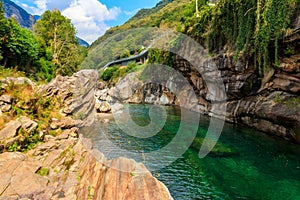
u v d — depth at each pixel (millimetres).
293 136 13750
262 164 10508
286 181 8836
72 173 6738
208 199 7590
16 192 5402
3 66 18375
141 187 6523
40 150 8297
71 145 8867
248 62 17266
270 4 13891
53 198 5500
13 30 20812
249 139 14594
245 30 17000
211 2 32500
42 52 26328
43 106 12992
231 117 20297
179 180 8914
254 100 17766
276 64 14203
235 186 8484
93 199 5828
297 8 12633
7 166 6320
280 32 13477
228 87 20141
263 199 7598
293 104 13688
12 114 9953
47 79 23094
